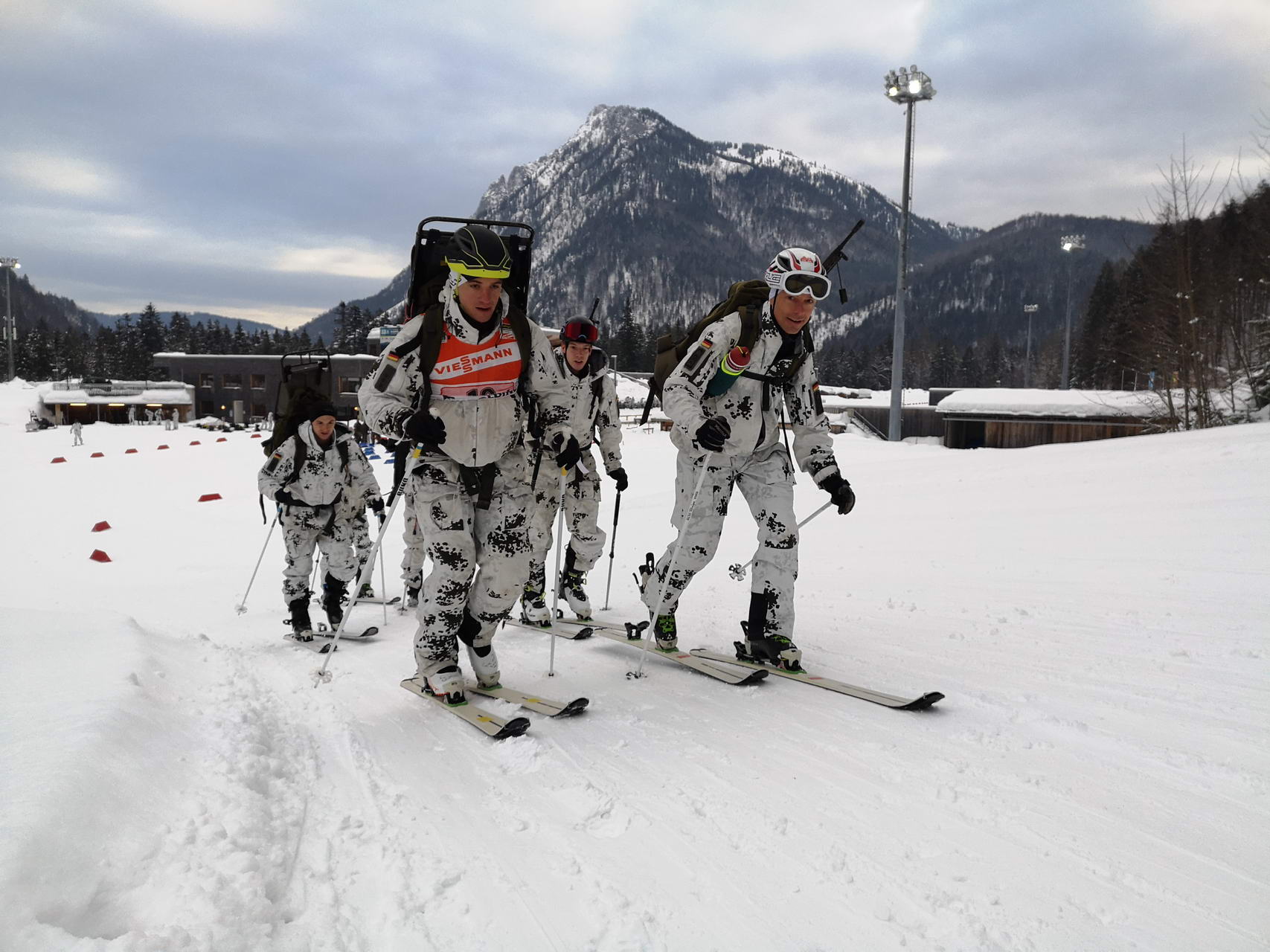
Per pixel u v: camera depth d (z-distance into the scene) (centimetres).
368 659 462
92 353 10775
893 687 336
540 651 454
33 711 235
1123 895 175
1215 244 1633
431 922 174
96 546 1309
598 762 269
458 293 302
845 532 802
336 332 11612
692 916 175
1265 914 165
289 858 197
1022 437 2539
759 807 228
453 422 315
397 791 248
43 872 150
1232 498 654
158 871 166
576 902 182
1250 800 215
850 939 165
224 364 6769
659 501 1270
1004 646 383
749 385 365
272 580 916
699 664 387
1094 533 626
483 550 335
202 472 2538
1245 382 1628
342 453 552
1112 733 266
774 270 357
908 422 3731
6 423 5772
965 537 690
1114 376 4353
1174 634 369
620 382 6312
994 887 181
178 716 269
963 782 238
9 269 8556
